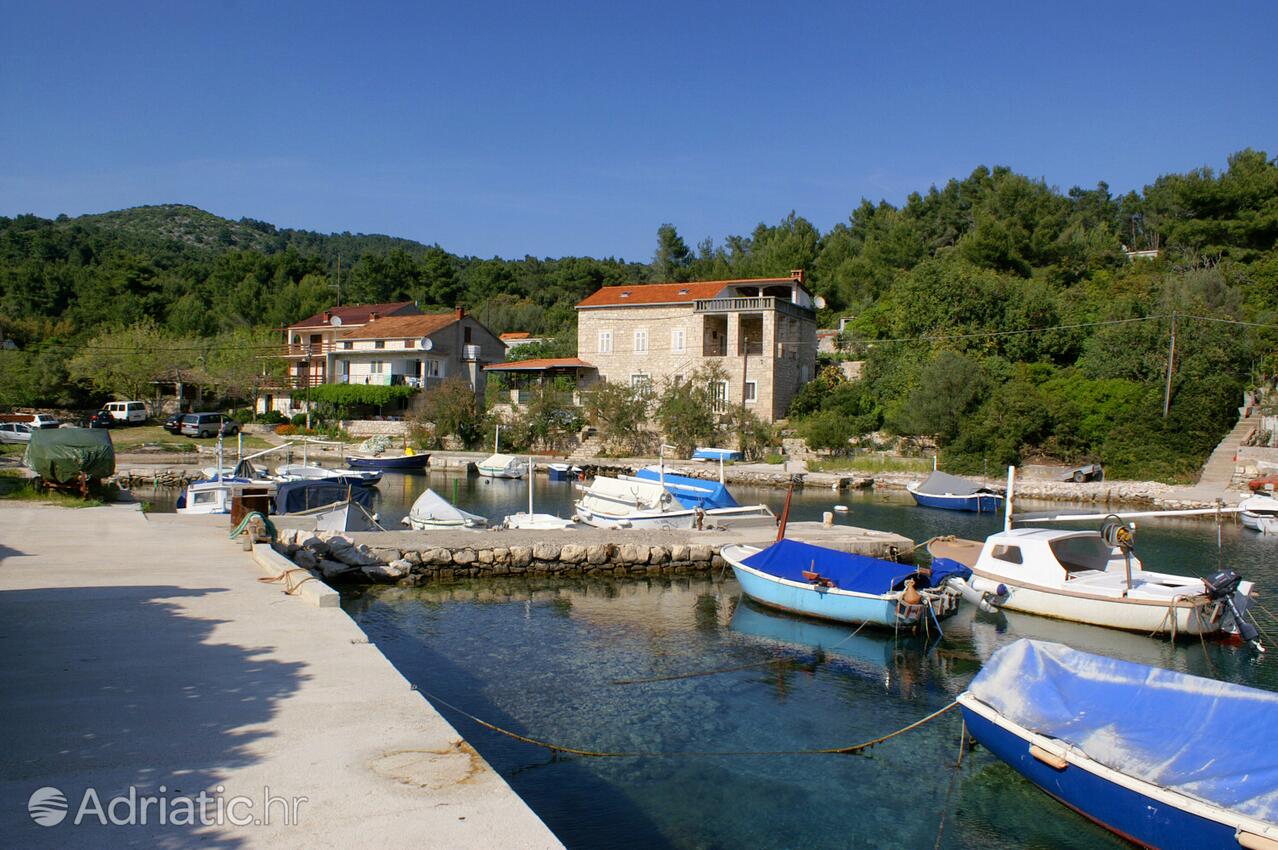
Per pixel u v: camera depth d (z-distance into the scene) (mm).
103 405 80062
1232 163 72875
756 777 12008
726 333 68375
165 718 8352
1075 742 10281
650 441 62938
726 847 10078
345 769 7266
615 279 126062
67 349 80000
